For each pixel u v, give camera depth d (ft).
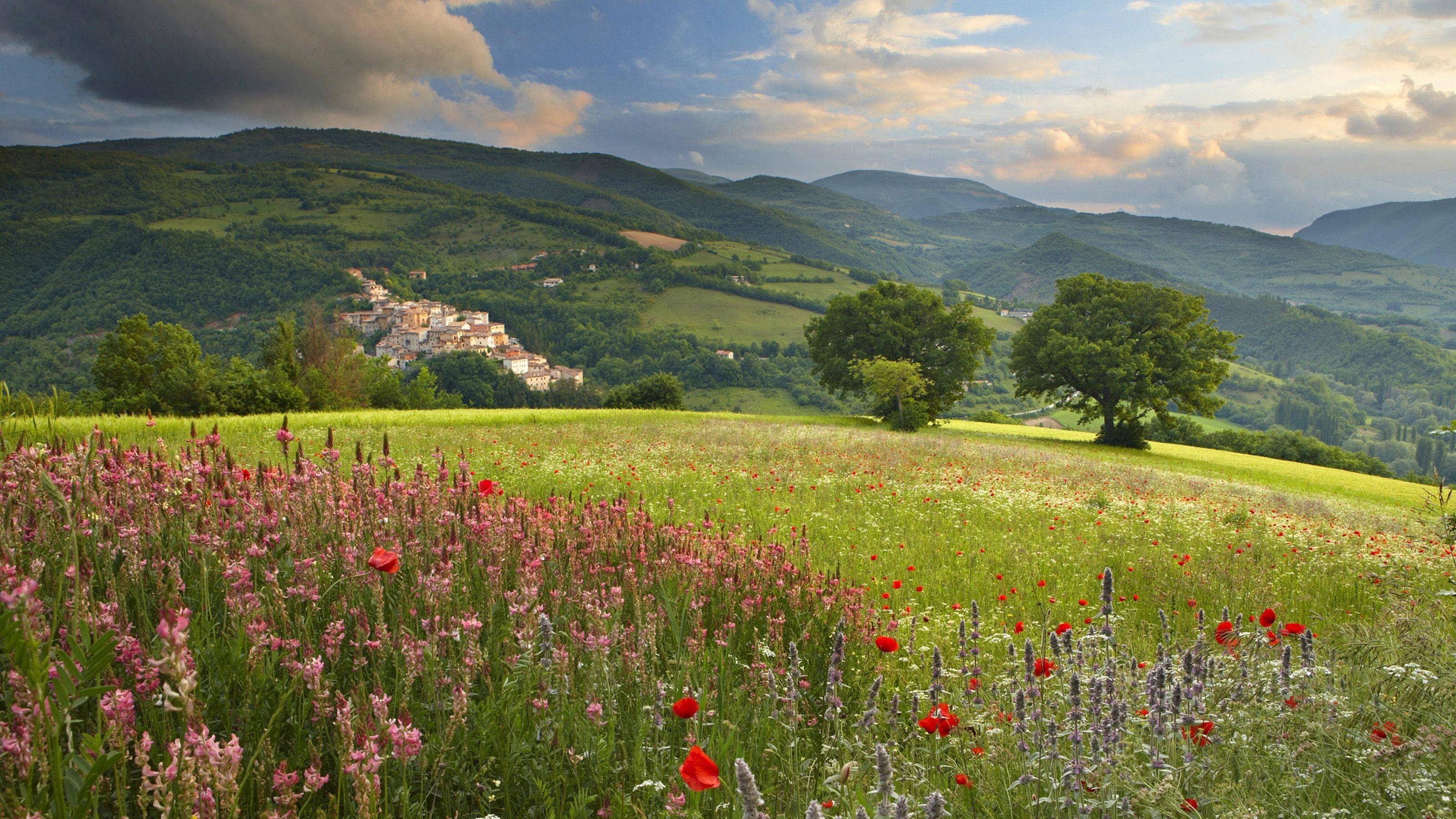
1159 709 10.43
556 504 19.62
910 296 190.49
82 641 5.75
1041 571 30.22
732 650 13.79
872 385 172.86
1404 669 10.89
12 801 4.91
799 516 38.93
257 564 11.07
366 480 15.06
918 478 58.18
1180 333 165.37
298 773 7.14
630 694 10.80
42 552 9.71
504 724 9.15
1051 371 176.76
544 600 12.67
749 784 6.05
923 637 19.85
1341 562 35.22
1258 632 14.20
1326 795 9.45
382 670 9.30
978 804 9.78
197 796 5.57
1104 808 8.92
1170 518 47.29
